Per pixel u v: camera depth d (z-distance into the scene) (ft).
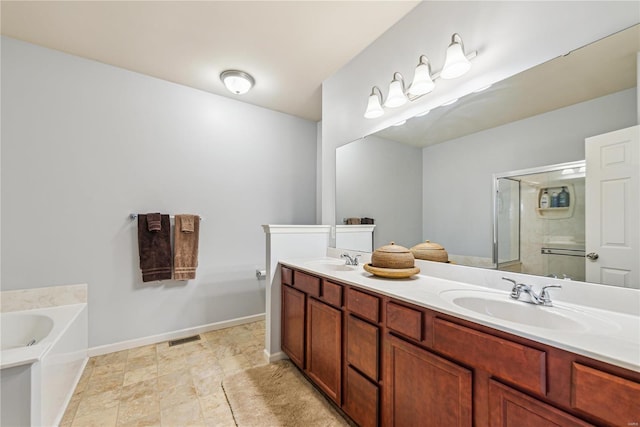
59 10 5.92
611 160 3.52
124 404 5.51
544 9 4.14
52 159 7.19
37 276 6.97
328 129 8.86
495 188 4.77
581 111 3.80
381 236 6.87
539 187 4.21
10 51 6.79
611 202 3.51
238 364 7.13
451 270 5.18
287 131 11.39
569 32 3.90
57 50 7.30
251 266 10.32
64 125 7.34
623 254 3.38
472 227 5.09
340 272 5.88
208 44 7.16
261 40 7.03
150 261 8.16
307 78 8.83
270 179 10.89
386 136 6.83
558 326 3.29
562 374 2.41
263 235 10.64
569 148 3.91
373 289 4.42
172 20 6.29
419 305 3.69
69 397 5.68
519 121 4.44
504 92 4.63
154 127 8.60
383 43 6.86
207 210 9.49
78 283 7.43
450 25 5.39
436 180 5.72
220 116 9.82
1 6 5.77
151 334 8.40
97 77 7.79
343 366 5.08
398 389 3.95
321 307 5.72
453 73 5.03
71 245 7.37
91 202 7.64
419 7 5.97
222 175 9.81
